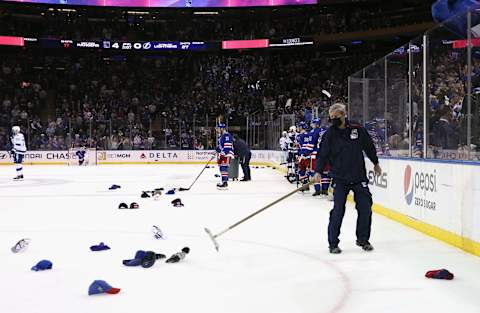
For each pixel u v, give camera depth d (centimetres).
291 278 461
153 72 3541
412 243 624
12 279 463
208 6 3039
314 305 386
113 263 522
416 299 401
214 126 2828
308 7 3056
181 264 514
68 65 3506
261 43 3164
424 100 744
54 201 1088
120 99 3362
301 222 785
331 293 416
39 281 455
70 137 2714
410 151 809
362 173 573
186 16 3416
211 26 3475
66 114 3148
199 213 889
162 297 405
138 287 433
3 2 2877
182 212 903
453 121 676
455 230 602
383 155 945
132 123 2812
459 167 591
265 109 3144
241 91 3431
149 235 680
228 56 3603
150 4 3039
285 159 1988
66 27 3353
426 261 528
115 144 2770
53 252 577
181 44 3212
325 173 1104
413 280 456
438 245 611
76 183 1564
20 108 3216
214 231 709
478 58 638
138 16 3416
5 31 3241
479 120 633
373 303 391
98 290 412
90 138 2741
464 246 579
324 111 1508
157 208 960
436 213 654
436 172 653
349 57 3366
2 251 584
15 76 3412
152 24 3509
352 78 1163
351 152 570
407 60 834
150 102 3359
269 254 560
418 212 714
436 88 718
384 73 945
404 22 2839
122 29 3459
